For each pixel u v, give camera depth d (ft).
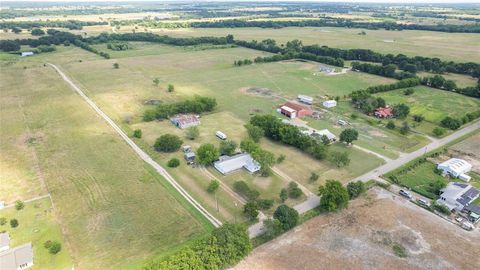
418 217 248.73
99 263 205.16
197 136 370.53
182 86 565.94
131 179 294.25
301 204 262.26
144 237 226.99
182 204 261.44
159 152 342.03
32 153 338.54
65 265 203.82
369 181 293.84
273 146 358.02
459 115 444.14
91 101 489.26
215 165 312.29
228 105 479.41
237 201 265.75
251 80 607.37
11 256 205.77
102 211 252.21
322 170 311.06
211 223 240.73
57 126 404.36
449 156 341.21
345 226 238.89
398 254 214.28
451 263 207.62
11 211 251.60
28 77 612.29
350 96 506.48
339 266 204.64
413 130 402.93
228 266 201.26
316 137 368.07
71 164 318.04
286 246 220.02
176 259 189.16
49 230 232.53
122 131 392.27
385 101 490.49
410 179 297.94
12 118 426.92
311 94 532.73
